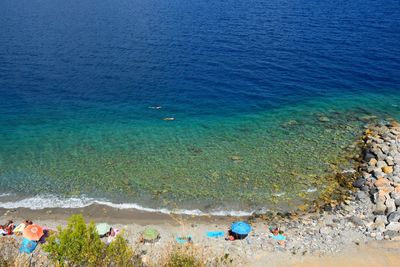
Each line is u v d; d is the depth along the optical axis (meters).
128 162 42.28
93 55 77.75
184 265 22.39
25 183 38.88
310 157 42.53
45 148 45.28
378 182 36.28
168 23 102.00
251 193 37.00
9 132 48.94
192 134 48.34
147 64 72.56
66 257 19.94
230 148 44.91
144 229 32.41
